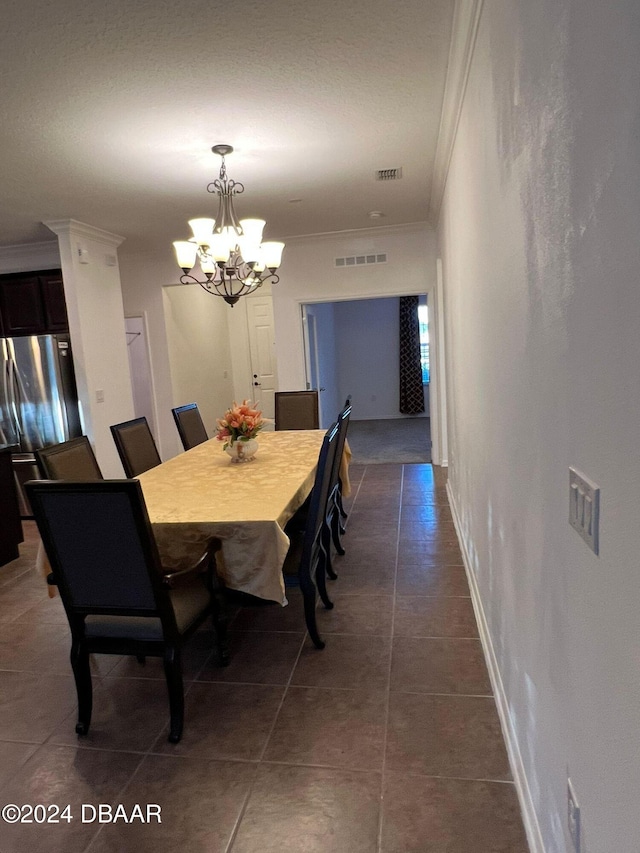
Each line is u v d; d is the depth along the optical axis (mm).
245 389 8766
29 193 3865
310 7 2010
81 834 1677
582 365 939
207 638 2789
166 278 6359
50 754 2021
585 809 1020
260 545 2281
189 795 1795
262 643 2699
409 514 4508
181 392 6848
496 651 2178
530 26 1218
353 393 10086
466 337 2902
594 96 821
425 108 2895
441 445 6137
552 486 1188
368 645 2621
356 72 2494
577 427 983
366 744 1971
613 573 819
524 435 1471
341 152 3447
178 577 2018
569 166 964
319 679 2377
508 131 1510
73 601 2072
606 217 792
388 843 1580
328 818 1674
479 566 2695
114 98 2594
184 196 4164
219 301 8203
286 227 5492
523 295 1409
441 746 1941
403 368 9797
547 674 1302
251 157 3441
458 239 3053
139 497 1846
